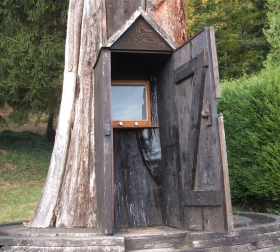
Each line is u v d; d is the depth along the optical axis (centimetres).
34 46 1255
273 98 718
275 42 1213
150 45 441
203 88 390
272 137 704
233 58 1858
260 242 386
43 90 1278
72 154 509
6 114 1861
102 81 405
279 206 742
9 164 1327
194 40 407
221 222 364
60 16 1312
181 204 437
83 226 483
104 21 510
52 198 502
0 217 816
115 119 511
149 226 484
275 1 1245
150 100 520
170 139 470
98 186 444
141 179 502
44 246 355
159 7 538
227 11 1800
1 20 1302
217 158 368
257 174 734
